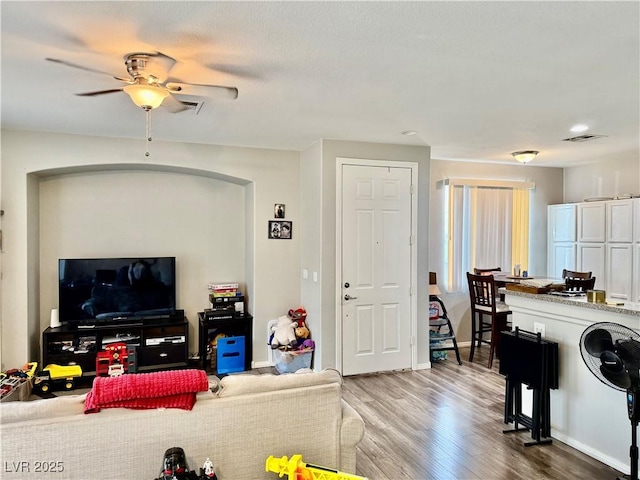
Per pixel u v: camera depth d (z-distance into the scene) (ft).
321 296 14.87
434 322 17.46
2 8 6.07
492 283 16.38
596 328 8.56
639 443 8.76
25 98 10.30
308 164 16.06
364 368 15.42
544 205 21.57
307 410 7.38
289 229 16.74
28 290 13.65
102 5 6.01
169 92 8.20
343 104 10.77
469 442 10.33
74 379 13.65
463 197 19.89
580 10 6.08
